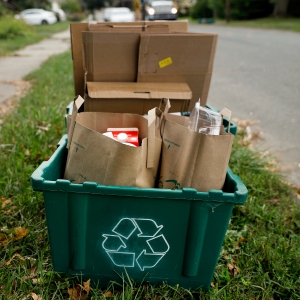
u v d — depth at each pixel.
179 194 1.59
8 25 18.14
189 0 44.16
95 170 1.71
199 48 2.39
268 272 2.13
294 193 3.17
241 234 2.49
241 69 9.11
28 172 3.14
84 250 1.80
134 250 1.79
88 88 2.24
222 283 2.06
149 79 2.44
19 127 4.14
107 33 2.32
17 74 8.58
